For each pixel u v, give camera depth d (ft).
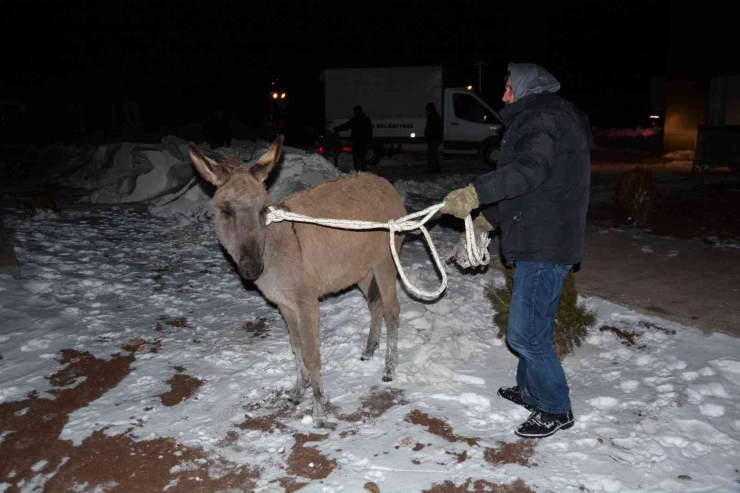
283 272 13.03
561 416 12.60
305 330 13.26
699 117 70.44
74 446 12.73
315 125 114.01
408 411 13.82
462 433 12.87
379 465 11.87
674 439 12.21
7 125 107.24
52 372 15.96
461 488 11.18
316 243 13.53
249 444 12.73
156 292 22.21
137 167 42.93
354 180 15.21
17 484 11.63
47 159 63.98
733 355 15.75
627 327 17.90
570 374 15.47
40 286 22.08
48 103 111.96
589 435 12.64
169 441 12.85
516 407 13.83
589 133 11.81
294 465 12.00
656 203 38.73
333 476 11.59
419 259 25.76
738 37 65.72
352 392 14.82
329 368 16.22
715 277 22.17
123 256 27.07
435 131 58.44
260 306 20.75
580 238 11.85
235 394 14.76
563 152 11.34
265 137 83.15
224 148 44.91
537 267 11.91
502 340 17.43
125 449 12.60
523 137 11.17
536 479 11.34
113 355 17.01
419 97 70.59
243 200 11.91
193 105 127.44
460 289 21.68
